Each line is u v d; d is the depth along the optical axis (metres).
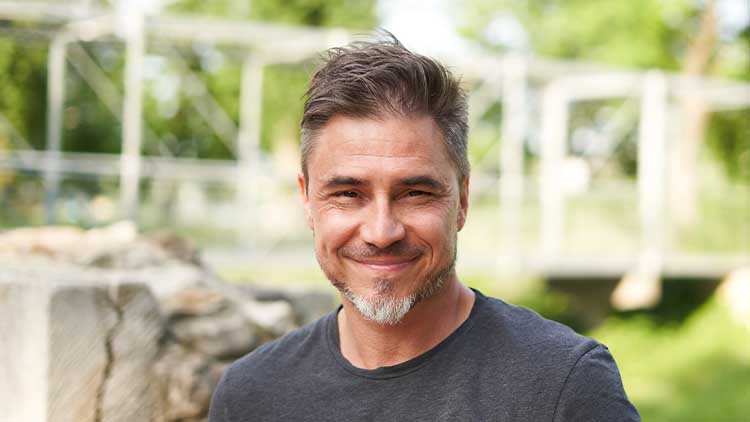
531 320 1.75
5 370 2.43
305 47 11.27
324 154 1.68
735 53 21.44
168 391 2.48
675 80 13.60
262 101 20.70
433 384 1.68
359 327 1.74
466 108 1.72
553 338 1.68
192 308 2.91
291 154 21.20
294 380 1.79
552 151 14.10
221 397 1.86
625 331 14.35
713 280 15.22
